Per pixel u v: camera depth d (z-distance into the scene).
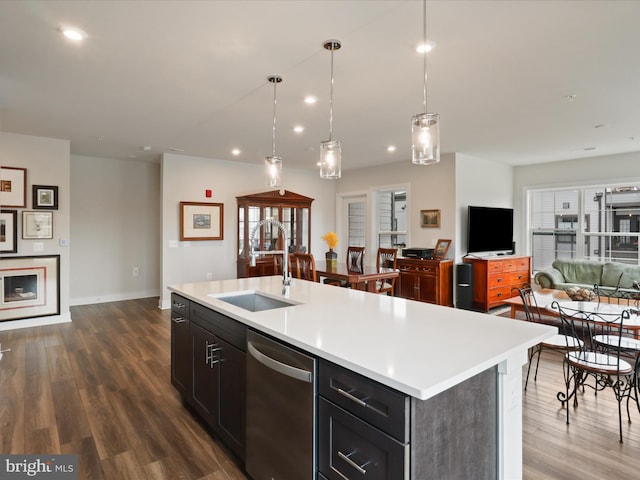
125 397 2.91
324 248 7.82
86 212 6.22
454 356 1.37
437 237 6.18
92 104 3.56
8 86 3.11
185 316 2.70
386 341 1.54
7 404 2.78
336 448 1.39
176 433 2.41
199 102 3.51
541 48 2.47
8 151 4.60
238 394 2.03
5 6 1.99
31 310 4.84
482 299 5.79
